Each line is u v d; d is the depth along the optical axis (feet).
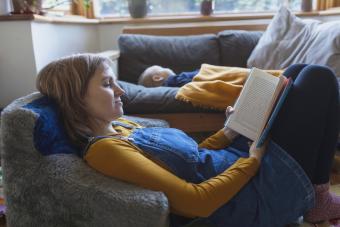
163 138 3.40
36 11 6.39
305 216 3.78
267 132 3.50
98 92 3.21
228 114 3.94
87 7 8.86
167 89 5.66
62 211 2.73
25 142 2.76
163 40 8.20
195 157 3.39
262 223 3.26
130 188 2.69
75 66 3.18
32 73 6.30
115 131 3.55
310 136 3.45
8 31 6.14
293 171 3.35
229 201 3.27
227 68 5.89
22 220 2.90
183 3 9.73
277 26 7.64
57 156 2.86
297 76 3.82
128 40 8.05
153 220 2.55
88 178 2.73
